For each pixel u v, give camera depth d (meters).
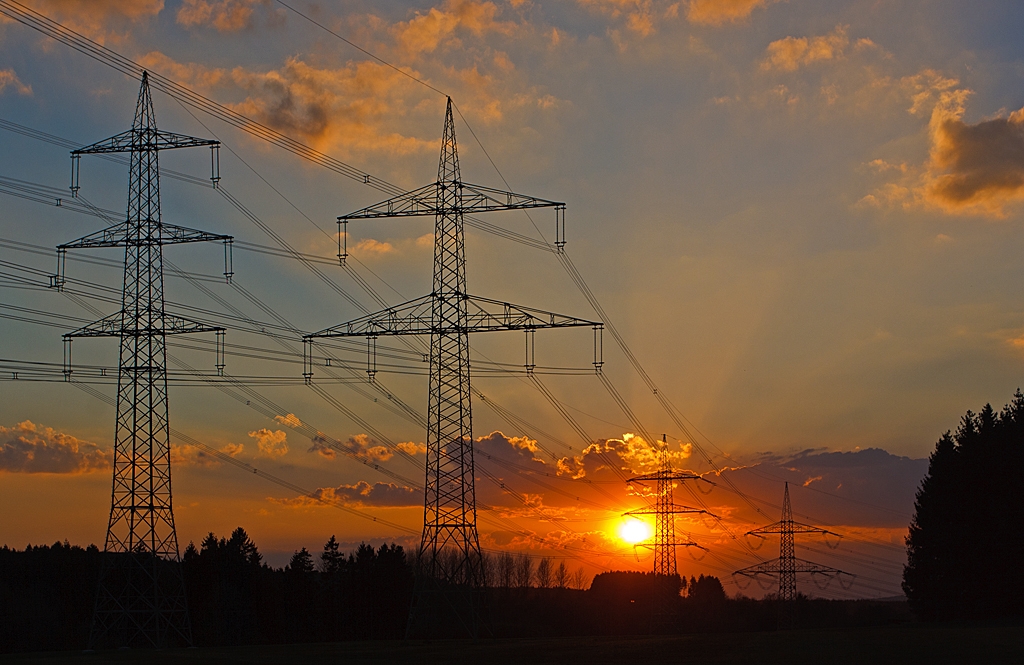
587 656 71.75
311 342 86.94
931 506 111.81
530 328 85.12
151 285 83.50
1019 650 68.50
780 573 138.12
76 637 113.81
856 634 89.25
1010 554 100.62
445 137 85.94
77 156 83.12
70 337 82.81
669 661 66.69
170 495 82.44
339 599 138.50
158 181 84.50
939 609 108.25
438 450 85.75
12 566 132.25
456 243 85.19
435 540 86.25
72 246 82.62
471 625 96.00
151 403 82.50
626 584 175.50
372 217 86.31
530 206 84.25
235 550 140.25
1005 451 102.81
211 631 121.81
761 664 63.41
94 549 134.50
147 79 85.19
